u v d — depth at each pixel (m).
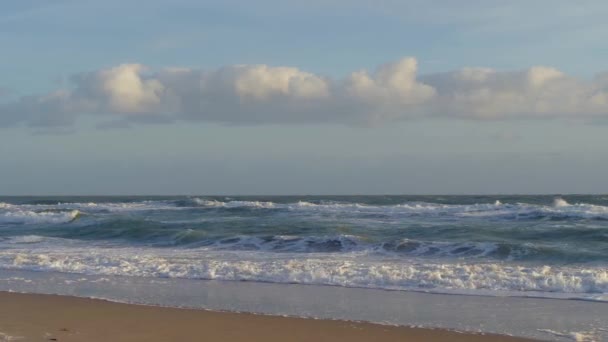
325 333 7.55
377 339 7.30
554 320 8.40
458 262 14.09
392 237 19.53
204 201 43.50
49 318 8.36
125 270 13.41
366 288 11.14
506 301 9.82
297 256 15.57
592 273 11.78
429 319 8.48
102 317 8.44
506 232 20.12
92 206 42.84
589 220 24.83
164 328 7.75
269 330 7.69
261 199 79.69
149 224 24.34
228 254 16.12
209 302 9.86
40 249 18.09
